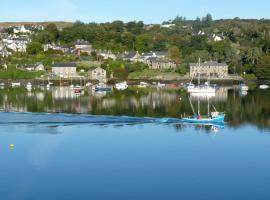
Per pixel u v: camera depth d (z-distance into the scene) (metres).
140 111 179.25
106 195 85.75
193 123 150.25
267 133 134.00
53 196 85.44
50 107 190.62
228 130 138.88
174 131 137.62
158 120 154.88
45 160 106.75
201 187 89.75
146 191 87.62
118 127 144.38
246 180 93.25
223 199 84.00
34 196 85.38
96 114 169.50
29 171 98.81
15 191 87.75
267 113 172.62
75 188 89.12
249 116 165.50
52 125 147.38
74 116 163.75
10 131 137.62
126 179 93.88
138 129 140.75
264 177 94.94
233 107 191.12
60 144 121.38
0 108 186.75
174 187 89.50
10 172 98.31
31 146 119.00
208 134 133.25
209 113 172.62
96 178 94.31
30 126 145.50
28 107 190.75
